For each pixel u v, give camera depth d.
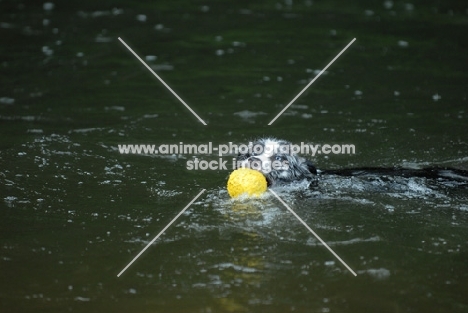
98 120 27.09
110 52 35.81
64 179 21.30
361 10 43.59
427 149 24.45
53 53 35.41
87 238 17.27
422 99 29.50
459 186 20.45
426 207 19.28
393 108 28.55
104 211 18.95
